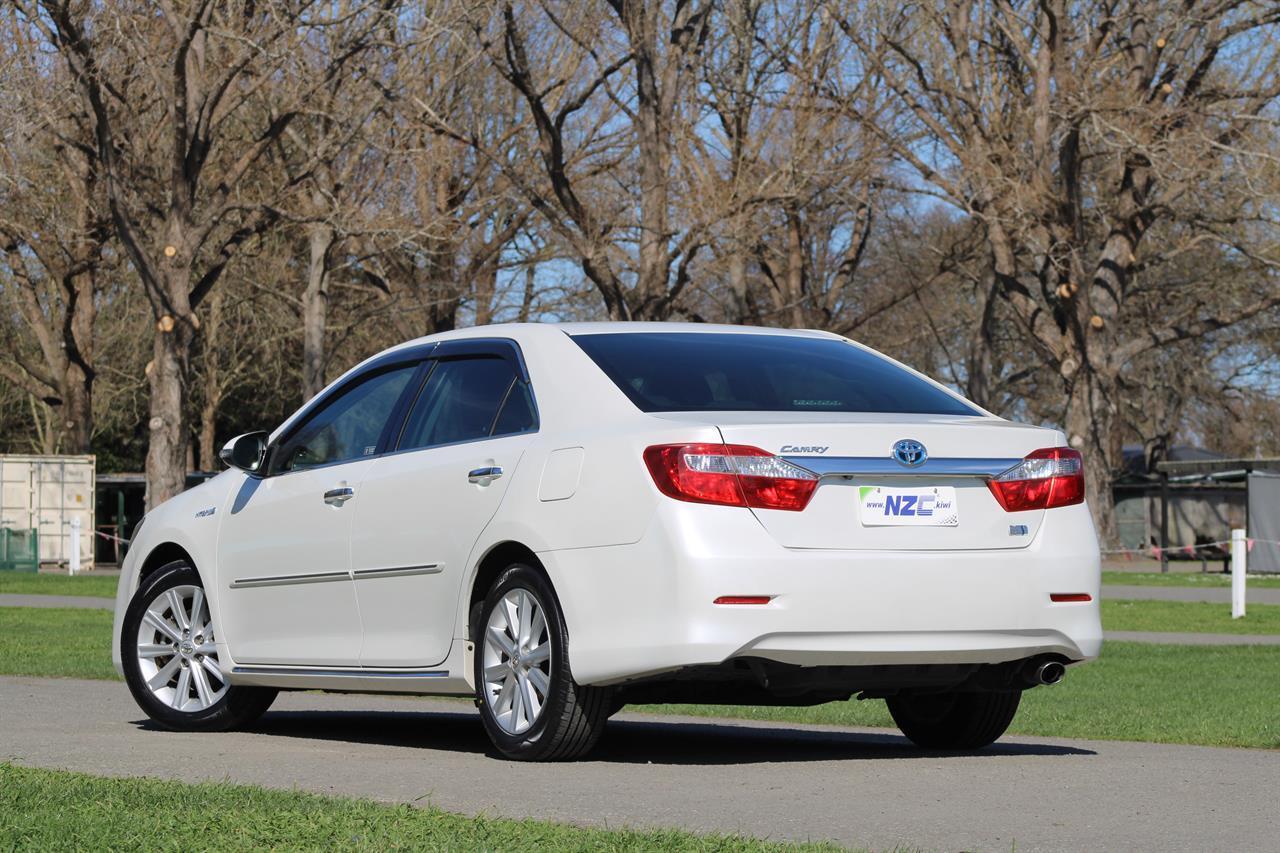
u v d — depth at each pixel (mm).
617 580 12359
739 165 68062
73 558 70062
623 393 13109
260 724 16938
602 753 13750
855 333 106250
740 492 12133
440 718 17797
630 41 66938
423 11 63312
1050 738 16203
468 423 14195
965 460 12727
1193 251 87188
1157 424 114938
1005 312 105938
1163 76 76375
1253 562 71188
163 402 66188
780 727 17172
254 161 65312
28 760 12922
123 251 82250
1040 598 12766
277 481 15773
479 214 80125
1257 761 13367
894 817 10172
